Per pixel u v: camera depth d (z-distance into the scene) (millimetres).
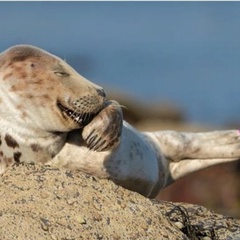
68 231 29500
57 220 29750
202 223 33719
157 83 183500
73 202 30344
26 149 34281
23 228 29188
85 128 33344
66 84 33469
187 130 93250
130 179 37062
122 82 189250
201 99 159000
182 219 32594
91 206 30375
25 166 31672
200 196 63438
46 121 33531
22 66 33938
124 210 30625
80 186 30891
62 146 34719
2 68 34156
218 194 63344
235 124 95750
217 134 43344
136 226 30297
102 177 35906
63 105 33312
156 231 30422
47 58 34156
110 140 33219
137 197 31344
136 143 37719
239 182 64188
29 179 30984
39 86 33594
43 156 34594
